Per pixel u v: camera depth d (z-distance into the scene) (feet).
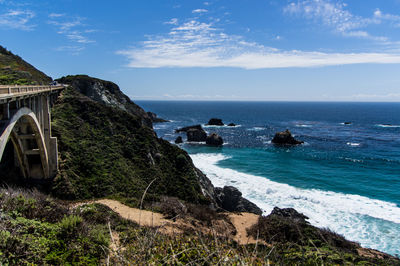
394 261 45.50
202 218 59.06
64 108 119.14
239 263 14.26
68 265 22.26
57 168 82.38
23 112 59.62
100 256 24.66
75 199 76.48
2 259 19.16
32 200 33.17
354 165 174.81
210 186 118.21
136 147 114.01
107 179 87.71
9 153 82.99
